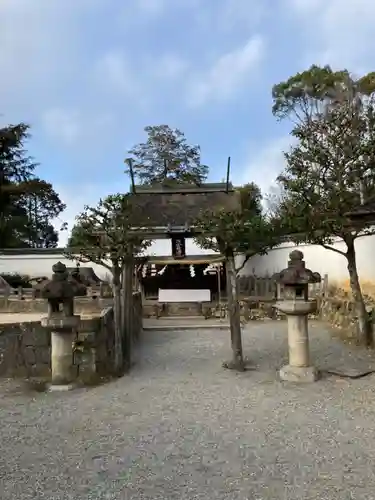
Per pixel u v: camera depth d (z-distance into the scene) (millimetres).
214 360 8781
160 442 4645
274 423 5129
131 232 8000
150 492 3572
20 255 18312
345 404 5727
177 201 15023
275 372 7582
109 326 8516
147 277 18094
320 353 8969
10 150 27438
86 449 4504
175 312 15805
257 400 6031
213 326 12977
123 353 8102
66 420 5414
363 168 8828
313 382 6824
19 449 4539
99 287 15125
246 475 3836
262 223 8039
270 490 3559
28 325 7688
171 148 27453
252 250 8086
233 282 8047
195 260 15398
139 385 7004
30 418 5512
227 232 7723
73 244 9125
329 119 9500
